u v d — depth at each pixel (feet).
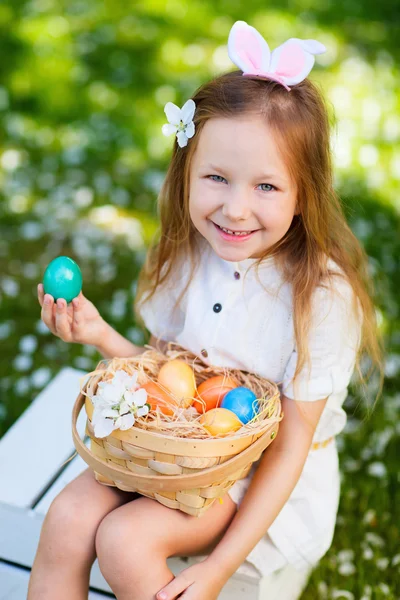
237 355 6.23
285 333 6.20
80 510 5.69
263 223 5.62
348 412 9.19
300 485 6.48
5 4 17.48
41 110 14.49
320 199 5.95
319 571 7.29
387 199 12.84
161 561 5.49
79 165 13.26
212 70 16.05
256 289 6.24
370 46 17.43
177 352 6.47
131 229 11.96
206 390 5.98
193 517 5.68
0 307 10.50
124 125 14.30
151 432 5.09
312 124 5.69
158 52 16.47
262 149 5.43
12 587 6.74
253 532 5.75
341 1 19.12
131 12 17.74
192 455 5.10
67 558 5.64
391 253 11.60
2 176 12.84
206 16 17.85
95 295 10.81
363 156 13.82
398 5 19.12
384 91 15.92
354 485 8.23
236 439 5.19
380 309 10.63
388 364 9.75
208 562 5.56
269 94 5.53
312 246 6.06
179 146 6.10
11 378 9.49
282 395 6.28
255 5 18.47
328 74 16.22
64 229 11.90
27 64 15.61
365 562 7.36
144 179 13.08
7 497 6.70
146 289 6.98
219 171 5.54
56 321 6.10
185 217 6.30
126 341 6.67
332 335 6.09
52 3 17.78
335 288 6.11
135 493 5.97
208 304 6.37
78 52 16.16
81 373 8.23
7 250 11.48
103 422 5.21
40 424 7.55
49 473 7.01
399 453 8.69
